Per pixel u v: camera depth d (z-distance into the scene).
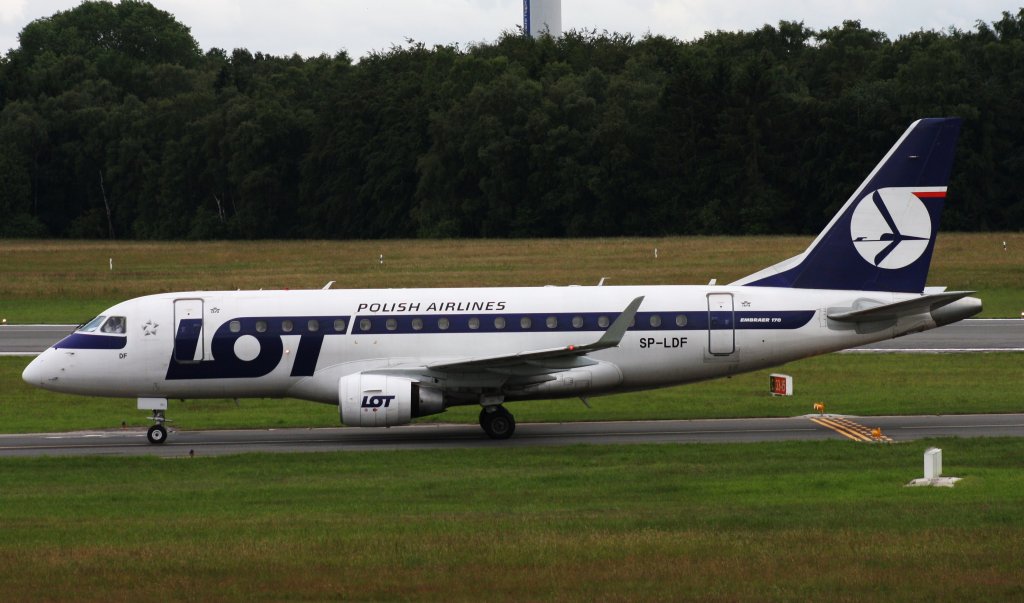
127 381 127.25
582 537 70.25
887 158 131.62
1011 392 151.50
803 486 91.25
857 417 136.00
